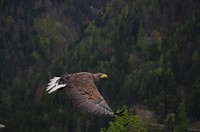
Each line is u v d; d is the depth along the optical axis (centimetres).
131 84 14175
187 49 16425
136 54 16975
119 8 19575
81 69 16625
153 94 13875
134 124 4559
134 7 19075
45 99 13538
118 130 4541
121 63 16388
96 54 17250
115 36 18075
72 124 11406
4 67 18725
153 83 14425
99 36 18400
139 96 13925
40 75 16412
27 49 19850
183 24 17925
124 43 17762
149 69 15562
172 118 11900
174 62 15675
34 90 15212
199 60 15400
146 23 18588
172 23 18638
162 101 13212
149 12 18788
